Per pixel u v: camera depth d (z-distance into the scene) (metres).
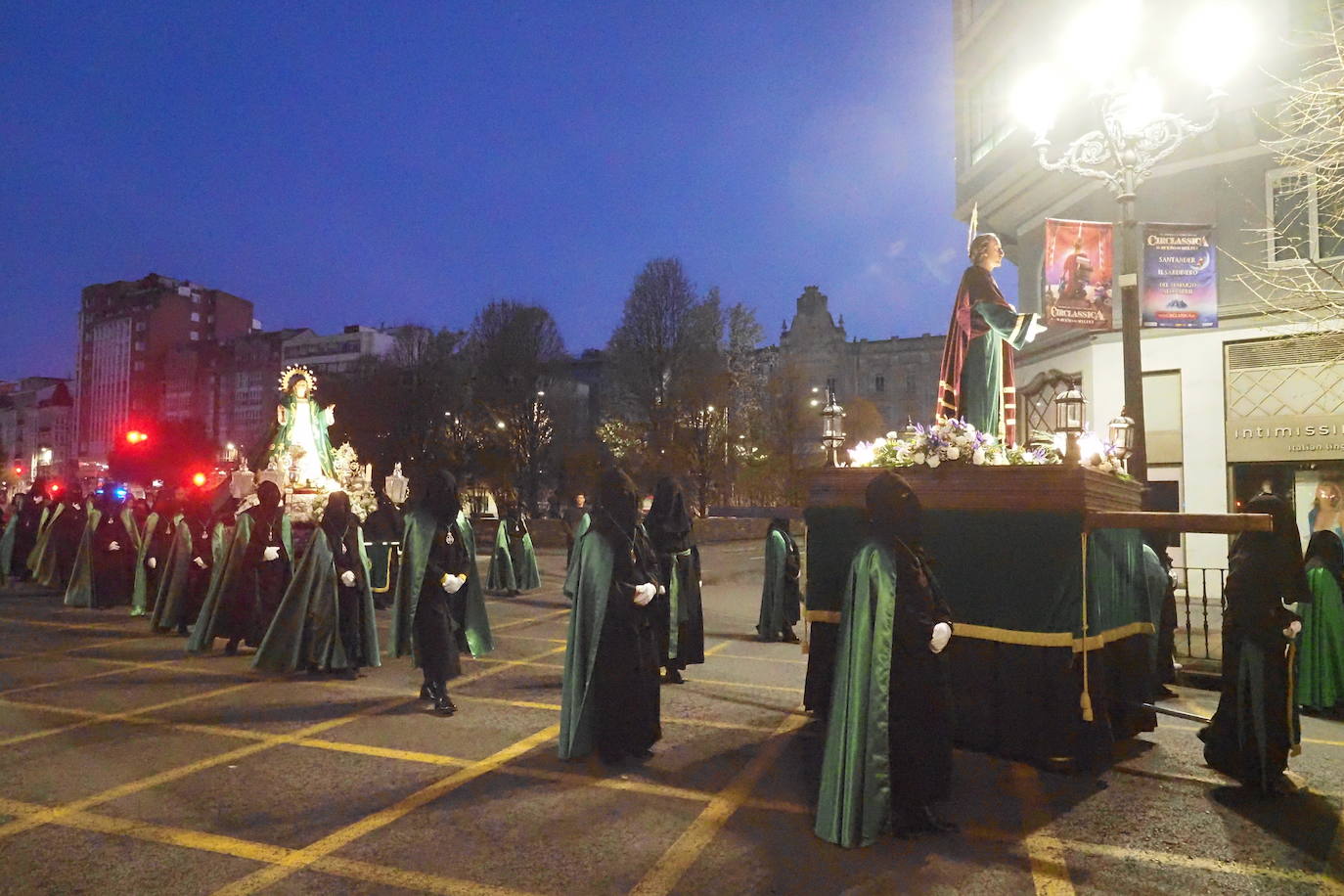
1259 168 14.58
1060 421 5.80
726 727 6.73
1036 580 5.62
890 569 4.51
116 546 14.23
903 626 4.55
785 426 40.62
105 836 4.45
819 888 3.88
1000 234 20.48
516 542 17.77
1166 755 6.10
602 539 5.91
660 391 38.75
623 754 5.85
